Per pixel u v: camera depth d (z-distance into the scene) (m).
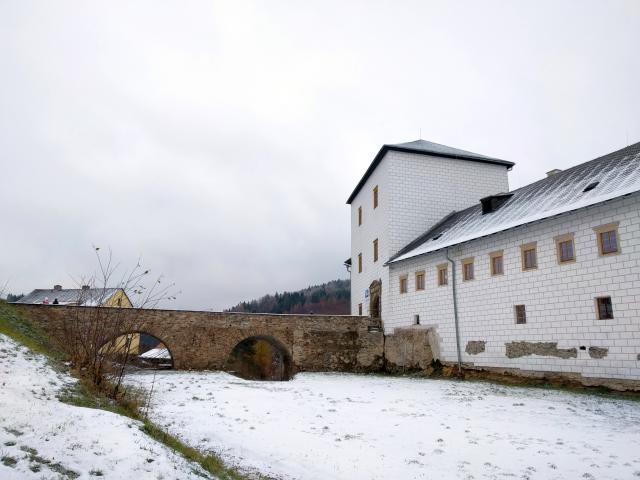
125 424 8.18
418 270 29.22
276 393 18.62
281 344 30.12
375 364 31.03
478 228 25.28
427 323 27.83
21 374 10.05
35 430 6.86
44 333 21.48
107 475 5.93
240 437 10.70
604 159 22.20
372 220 36.59
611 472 8.26
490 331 23.36
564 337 19.61
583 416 13.30
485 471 8.48
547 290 20.52
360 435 11.20
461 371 24.75
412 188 33.66
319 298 142.25
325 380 24.94
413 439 10.81
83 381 11.59
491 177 35.56
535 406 15.12
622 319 17.41
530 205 23.05
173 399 15.84
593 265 18.62
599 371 18.09
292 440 10.58
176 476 6.50
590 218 18.88
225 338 28.59
